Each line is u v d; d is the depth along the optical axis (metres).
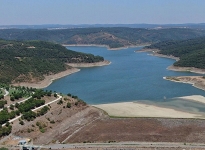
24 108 188.12
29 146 149.25
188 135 168.88
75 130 181.25
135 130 177.50
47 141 163.50
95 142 162.00
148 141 162.12
